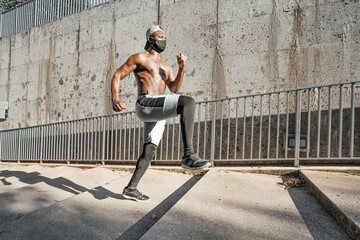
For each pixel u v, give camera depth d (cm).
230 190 223
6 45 732
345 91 326
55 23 626
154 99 164
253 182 257
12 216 193
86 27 568
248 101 382
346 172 265
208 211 168
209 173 302
